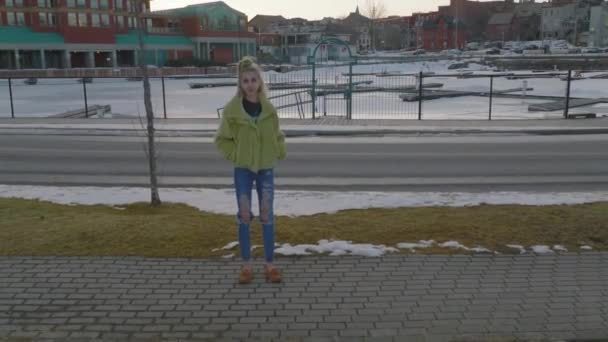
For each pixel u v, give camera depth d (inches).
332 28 5438.0
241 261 224.8
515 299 189.9
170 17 3754.9
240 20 4062.5
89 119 900.0
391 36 6190.9
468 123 798.5
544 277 208.4
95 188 369.7
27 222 276.5
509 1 6781.5
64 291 198.1
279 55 4372.5
